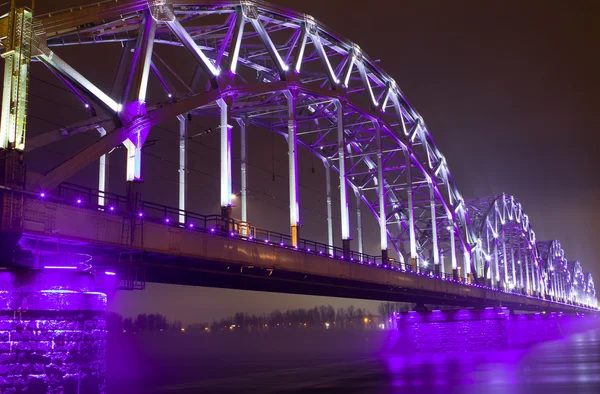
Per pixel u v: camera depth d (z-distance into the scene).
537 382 53.78
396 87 74.50
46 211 28.28
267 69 59.06
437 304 98.50
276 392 52.94
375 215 85.75
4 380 25.20
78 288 26.80
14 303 25.78
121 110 36.16
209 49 50.19
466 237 106.88
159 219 34.28
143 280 33.12
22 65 29.08
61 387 25.64
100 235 30.66
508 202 150.50
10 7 29.41
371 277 58.72
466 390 48.81
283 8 52.53
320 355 135.38
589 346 114.19
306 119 64.12
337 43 61.09
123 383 69.44
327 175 74.19
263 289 51.16
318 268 49.47
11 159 27.67
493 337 89.62
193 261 37.81
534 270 171.75
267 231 44.91
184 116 48.41
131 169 36.22
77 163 32.31
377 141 69.31
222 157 43.53
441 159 94.19
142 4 38.34
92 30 36.78
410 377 60.28
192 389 58.84
